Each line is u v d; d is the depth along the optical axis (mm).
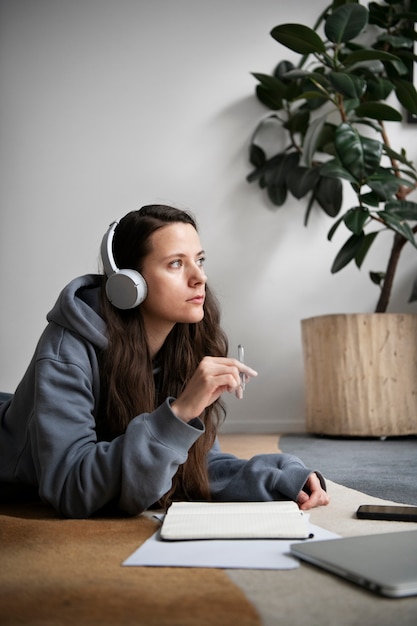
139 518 1146
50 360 1184
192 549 875
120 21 3574
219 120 3543
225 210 3520
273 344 3480
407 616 635
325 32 2783
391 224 2744
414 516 1095
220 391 1119
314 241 3496
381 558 770
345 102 3088
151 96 3557
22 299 3514
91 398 1202
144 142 3549
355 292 3484
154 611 654
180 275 1214
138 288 1185
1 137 3547
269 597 696
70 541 970
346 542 842
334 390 2908
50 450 1134
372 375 2867
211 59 3557
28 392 1269
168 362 1342
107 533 1017
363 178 2736
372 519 1119
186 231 1228
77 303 1233
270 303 3494
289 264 3498
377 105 2889
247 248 3504
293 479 1216
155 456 1090
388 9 3314
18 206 3533
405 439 2891
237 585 736
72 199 3537
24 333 3504
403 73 3191
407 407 2883
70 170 3545
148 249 1206
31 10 3572
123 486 1094
